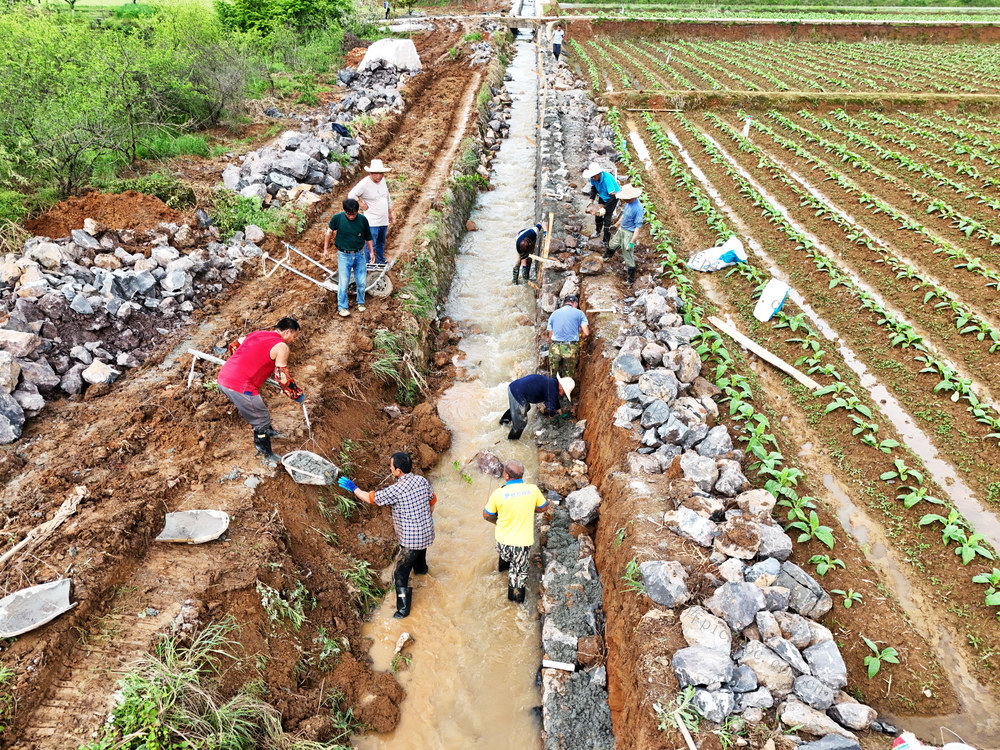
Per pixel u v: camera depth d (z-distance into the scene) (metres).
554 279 11.73
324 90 19.84
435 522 7.75
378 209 10.00
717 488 6.55
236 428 7.05
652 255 12.13
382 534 7.30
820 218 13.48
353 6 31.42
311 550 6.34
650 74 26.83
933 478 7.30
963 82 25.67
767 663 4.74
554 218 13.35
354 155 14.63
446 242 12.91
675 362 8.42
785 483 6.88
